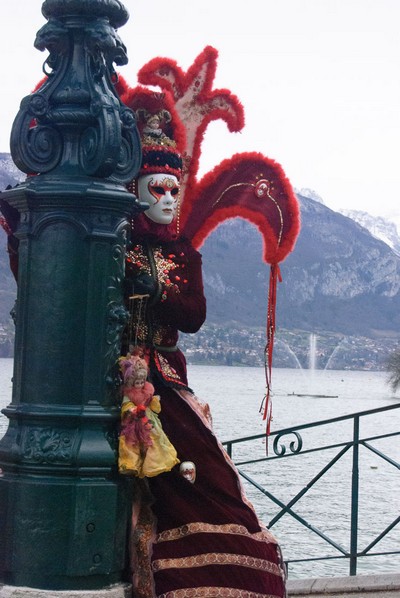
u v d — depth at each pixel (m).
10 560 3.72
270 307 4.67
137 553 3.83
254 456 39.50
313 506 26.70
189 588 3.72
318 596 5.22
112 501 3.74
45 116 3.84
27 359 3.79
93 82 3.84
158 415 4.03
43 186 3.77
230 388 150.00
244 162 4.66
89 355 3.75
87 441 3.72
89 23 3.87
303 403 110.56
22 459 3.72
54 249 3.76
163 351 4.18
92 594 3.67
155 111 4.30
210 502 3.91
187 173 4.59
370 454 44.59
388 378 156.12
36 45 3.94
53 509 3.68
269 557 3.92
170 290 4.05
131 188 4.20
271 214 4.70
